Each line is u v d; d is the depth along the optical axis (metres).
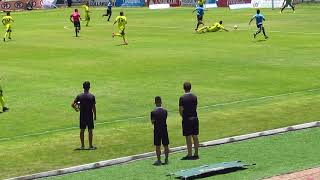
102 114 60.78
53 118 59.75
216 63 90.56
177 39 122.38
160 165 43.62
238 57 95.88
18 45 117.62
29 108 64.06
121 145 49.47
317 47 105.44
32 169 43.62
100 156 46.56
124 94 70.12
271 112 59.88
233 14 185.75
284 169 41.06
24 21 179.25
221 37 123.81
